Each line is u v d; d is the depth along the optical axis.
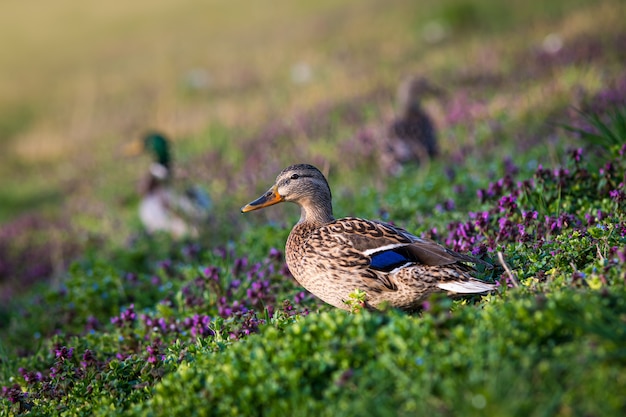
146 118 29.30
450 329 5.43
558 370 4.75
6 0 58.53
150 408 5.91
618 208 8.05
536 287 6.32
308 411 5.11
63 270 14.50
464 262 7.23
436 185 11.68
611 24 24.20
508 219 8.43
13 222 20.14
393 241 7.11
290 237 8.14
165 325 8.55
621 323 5.05
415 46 29.84
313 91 25.70
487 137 15.81
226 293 9.08
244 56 35.38
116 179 22.64
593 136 9.79
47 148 28.94
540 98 17.67
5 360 8.89
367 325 5.64
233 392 5.51
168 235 13.77
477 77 22.16
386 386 5.04
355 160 16.12
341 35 34.50
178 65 36.91
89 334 8.77
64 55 44.12
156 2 53.78
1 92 38.19
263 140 20.25
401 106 16.86
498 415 4.43
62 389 7.23
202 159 20.14
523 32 27.11
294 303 8.36
